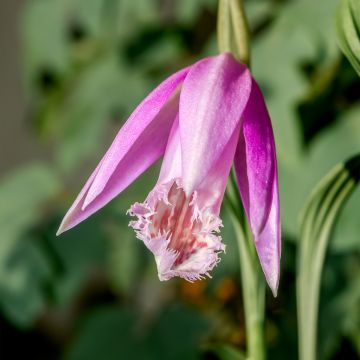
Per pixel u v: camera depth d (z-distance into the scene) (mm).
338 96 453
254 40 455
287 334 473
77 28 538
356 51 327
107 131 717
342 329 454
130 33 501
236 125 310
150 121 321
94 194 315
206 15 486
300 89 437
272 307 475
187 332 493
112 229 496
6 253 498
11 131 894
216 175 321
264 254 314
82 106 516
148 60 499
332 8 439
